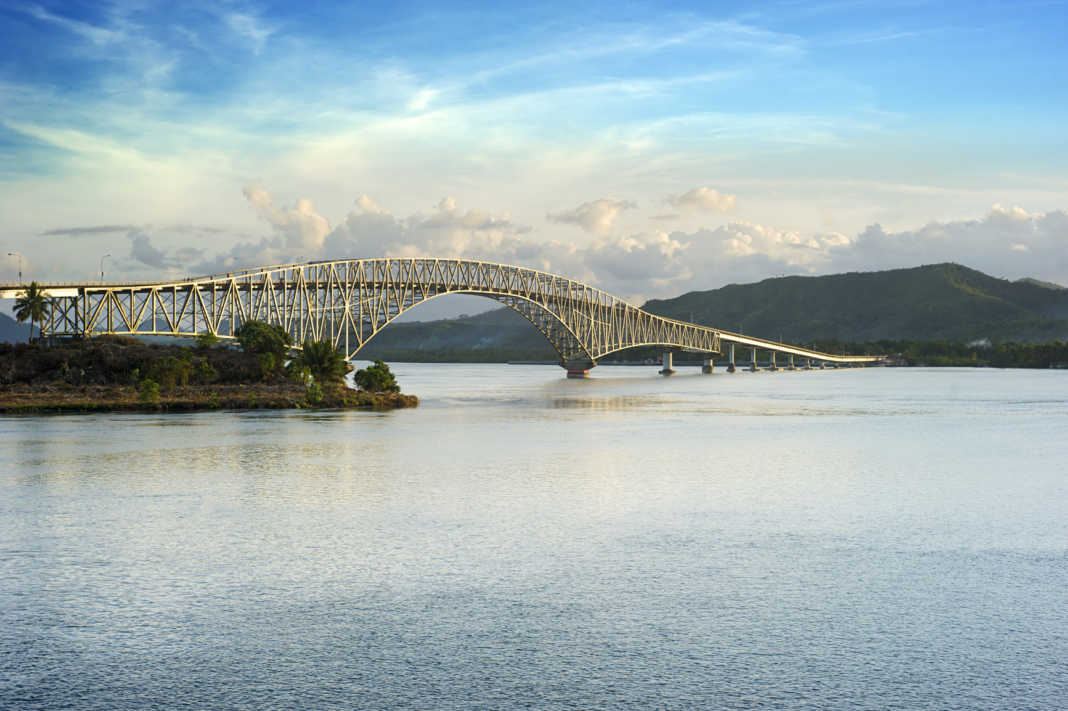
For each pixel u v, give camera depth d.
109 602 34.88
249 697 26.17
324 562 40.75
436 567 39.94
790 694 26.27
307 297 183.12
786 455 81.44
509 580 37.84
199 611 33.78
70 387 128.88
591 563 40.66
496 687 26.78
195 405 126.19
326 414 123.38
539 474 68.19
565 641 30.56
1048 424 116.69
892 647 29.95
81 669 28.28
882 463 75.56
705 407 150.62
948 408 148.75
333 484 62.66
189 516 51.03
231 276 166.62
